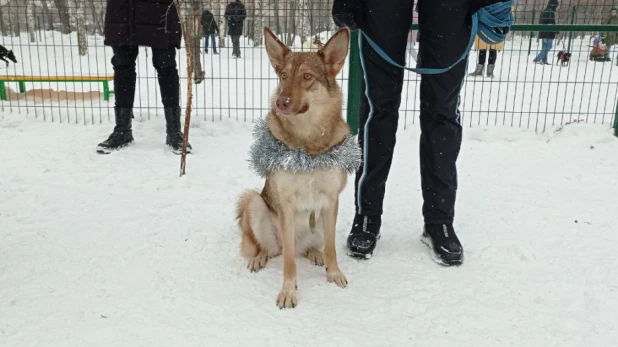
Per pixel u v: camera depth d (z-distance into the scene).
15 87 9.63
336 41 2.90
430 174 3.39
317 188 2.98
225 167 5.26
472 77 10.66
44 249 3.41
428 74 3.17
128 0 5.34
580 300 2.86
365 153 3.43
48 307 2.73
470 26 3.08
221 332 2.56
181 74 10.72
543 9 8.57
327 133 2.91
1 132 6.40
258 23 11.20
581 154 5.73
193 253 3.44
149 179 4.89
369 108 3.42
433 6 3.01
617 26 5.89
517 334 2.56
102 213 4.07
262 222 3.29
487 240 3.65
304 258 3.51
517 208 4.25
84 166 5.22
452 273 3.19
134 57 5.73
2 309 2.69
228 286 3.04
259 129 3.12
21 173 4.98
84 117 6.93
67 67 11.63
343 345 2.48
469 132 6.49
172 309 2.76
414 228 3.91
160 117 7.04
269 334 2.56
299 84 2.77
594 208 4.22
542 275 3.14
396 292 2.97
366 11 3.15
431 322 2.67
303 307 2.83
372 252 3.45
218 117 7.12
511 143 6.23
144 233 3.72
